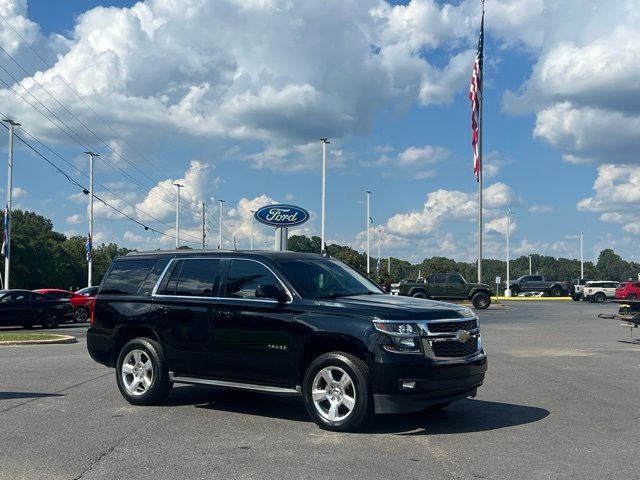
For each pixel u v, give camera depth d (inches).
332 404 297.7
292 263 336.8
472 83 1754.4
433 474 233.1
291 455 257.3
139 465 243.6
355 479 227.1
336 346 300.8
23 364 527.2
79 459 251.9
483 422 319.0
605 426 311.4
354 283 349.1
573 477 230.8
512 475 232.7
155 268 370.0
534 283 2529.5
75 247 4259.4
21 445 272.5
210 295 342.3
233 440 281.3
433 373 286.2
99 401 369.4
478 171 1768.0
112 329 374.0
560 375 472.4
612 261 5841.5
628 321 756.0
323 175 1763.0
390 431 298.7
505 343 724.0
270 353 315.9
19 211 3752.5
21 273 3245.6
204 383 339.3
